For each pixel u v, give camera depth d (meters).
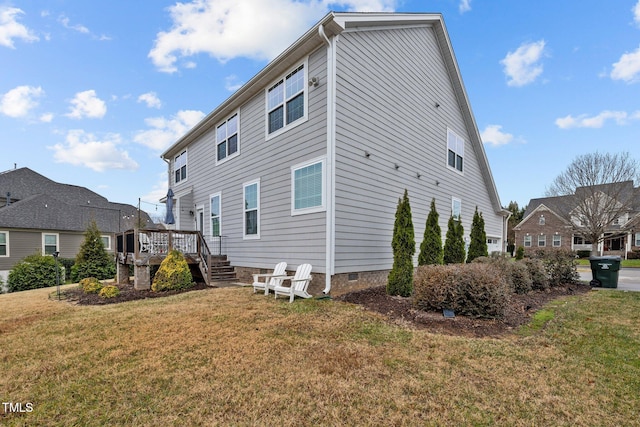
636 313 5.30
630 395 2.67
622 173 21.00
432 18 9.64
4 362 3.41
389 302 5.85
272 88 8.37
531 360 3.35
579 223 23.84
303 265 6.67
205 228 11.69
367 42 7.55
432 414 2.42
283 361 3.31
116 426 2.32
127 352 3.60
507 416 2.40
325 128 6.64
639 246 24.73
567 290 7.98
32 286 12.63
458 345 3.76
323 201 6.63
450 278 5.02
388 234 8.05
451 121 11.50
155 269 9.12
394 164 8.34
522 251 13.40
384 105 8.03
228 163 10.33
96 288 7.94
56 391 2.81
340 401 2.59
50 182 24.84
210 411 2.48
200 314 5.06
